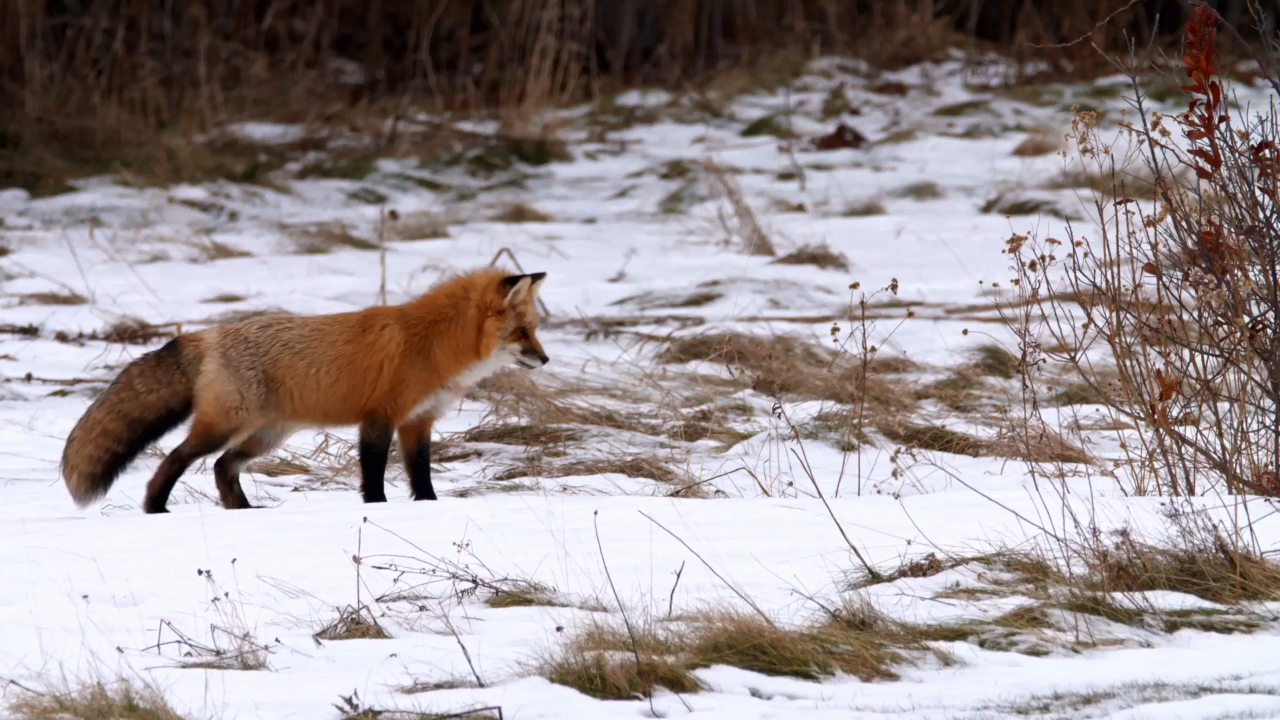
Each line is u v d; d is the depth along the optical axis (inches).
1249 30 2797.7
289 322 754.2
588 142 2491.4
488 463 887.1
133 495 800.9
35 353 1214.3
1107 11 2815.0
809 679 470.9
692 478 803.4
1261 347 717.3
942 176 2111.2
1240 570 564.4
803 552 611.2
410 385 751.7
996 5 3132.4
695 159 2290.8
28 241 1781.5
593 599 547.5
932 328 1275.8
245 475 856.3
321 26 2999.5
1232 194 717.3
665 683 459.8
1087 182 1843.0
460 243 1798.7
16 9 2588.6
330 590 559.8
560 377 1087.0
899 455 871.7
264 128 2566.4
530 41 2790.4
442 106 2667.3
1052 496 709.9
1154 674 464.1
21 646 493.4
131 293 1470.2
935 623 521.7
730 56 3004.4
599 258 1695.4
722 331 1218.0
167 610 534.6
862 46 2950.3
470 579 559.5
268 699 443.8
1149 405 737.0
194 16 2746.1
